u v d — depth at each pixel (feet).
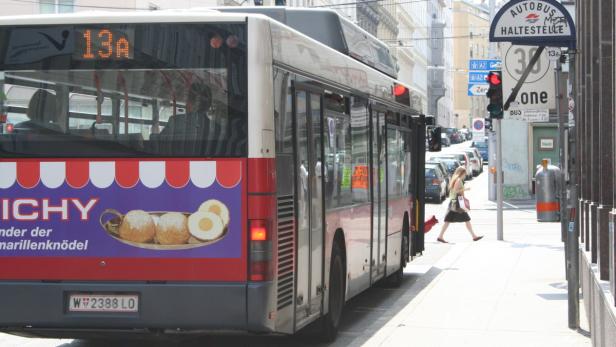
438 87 451.12
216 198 27.73
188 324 27.81
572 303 38.60
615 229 27.09
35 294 28.40
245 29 27.84
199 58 27.91
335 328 36.22
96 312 28.17
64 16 28.43
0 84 28.71
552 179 98.27
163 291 27.81
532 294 49.06
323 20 40.86
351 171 38.73
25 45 28.60
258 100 27.68
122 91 28.19
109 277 28.14
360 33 44.47
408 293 50.72
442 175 168.04
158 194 27.96
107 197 28.17
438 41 455.22
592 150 41.88
